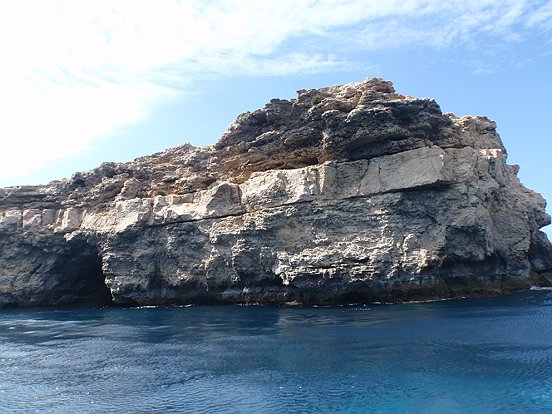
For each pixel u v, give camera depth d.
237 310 61.78
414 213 58.88
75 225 83.31
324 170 62.34
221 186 70.12
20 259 87.94
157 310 68.88
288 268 61.50
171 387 30.06
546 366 30.48
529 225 73.69
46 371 35.34
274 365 33.19
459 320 45.25
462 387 27.48
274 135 71.31
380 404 25.73
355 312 52.72
